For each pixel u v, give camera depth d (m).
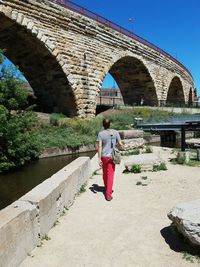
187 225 4.86
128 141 16.83
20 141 18.77
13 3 24.92
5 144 17.84
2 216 4.68
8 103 19.31
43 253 5.09
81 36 32.25
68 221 6.50
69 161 19.80
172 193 8.23
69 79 31.02
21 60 32.09
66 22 30.16
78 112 32.22
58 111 33.62
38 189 6.30
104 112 37.72
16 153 18.22
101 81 35.31
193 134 33.00
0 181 15.12
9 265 4.41
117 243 5.38
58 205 6.66
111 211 7.04
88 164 10.40
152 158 11.73
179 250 5.03
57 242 5.49
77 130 26.66
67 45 30.56
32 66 32.41
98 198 8.11
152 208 7.10
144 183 9.47
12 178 15.69
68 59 30.78
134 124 27.62
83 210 7.19
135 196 8.12
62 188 6.95
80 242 5.47
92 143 24.77
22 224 4.86
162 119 32.53
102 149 8.10
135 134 17.44
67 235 5.78
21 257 4.80
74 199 8.02
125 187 9.12
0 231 4.21
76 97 31.89
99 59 34.97
